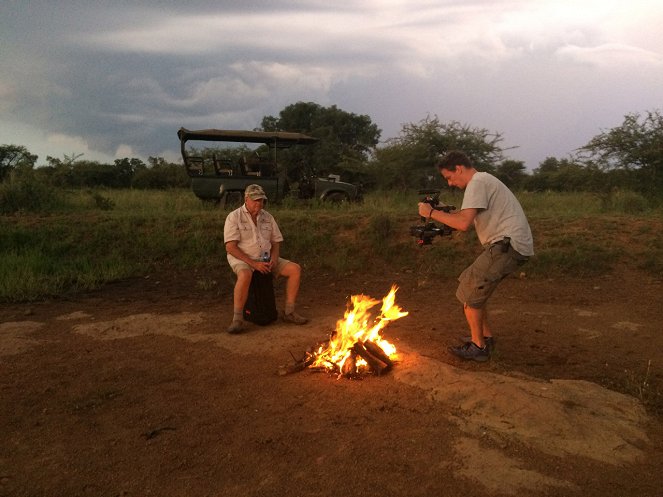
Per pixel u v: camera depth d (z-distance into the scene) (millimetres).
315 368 4801
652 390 4555
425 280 8750
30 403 4234
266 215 6273
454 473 3262
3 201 12445
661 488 3156
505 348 5578
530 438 3633
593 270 8812
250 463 3391
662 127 14703
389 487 3135
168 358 5184
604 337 5969
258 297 6098
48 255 9484
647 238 9688
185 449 3561
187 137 14414
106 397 4340
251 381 4633
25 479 3244
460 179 4910
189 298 7676
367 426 3832
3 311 6953
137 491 3123
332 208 14148
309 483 3180
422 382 4453
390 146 20844
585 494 3084
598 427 3789
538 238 9984
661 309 7117
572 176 15883
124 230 10250
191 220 10820
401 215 11141
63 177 19281
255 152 20500
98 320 6535
